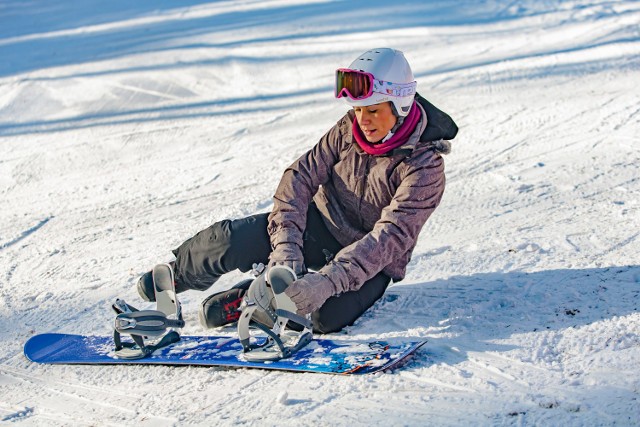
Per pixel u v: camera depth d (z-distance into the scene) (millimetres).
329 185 4176
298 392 3352
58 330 4574
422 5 15688
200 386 3543
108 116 10531
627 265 4512
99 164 8734
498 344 3684
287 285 3574
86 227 6785
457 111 9016
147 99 11164
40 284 5516
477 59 11406
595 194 6035
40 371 3959
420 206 3805
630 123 7789
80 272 5672
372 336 3930
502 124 8320
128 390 3607
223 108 10383
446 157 7523
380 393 3271
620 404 3016
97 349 4133
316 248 4234
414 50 12391
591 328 3752
